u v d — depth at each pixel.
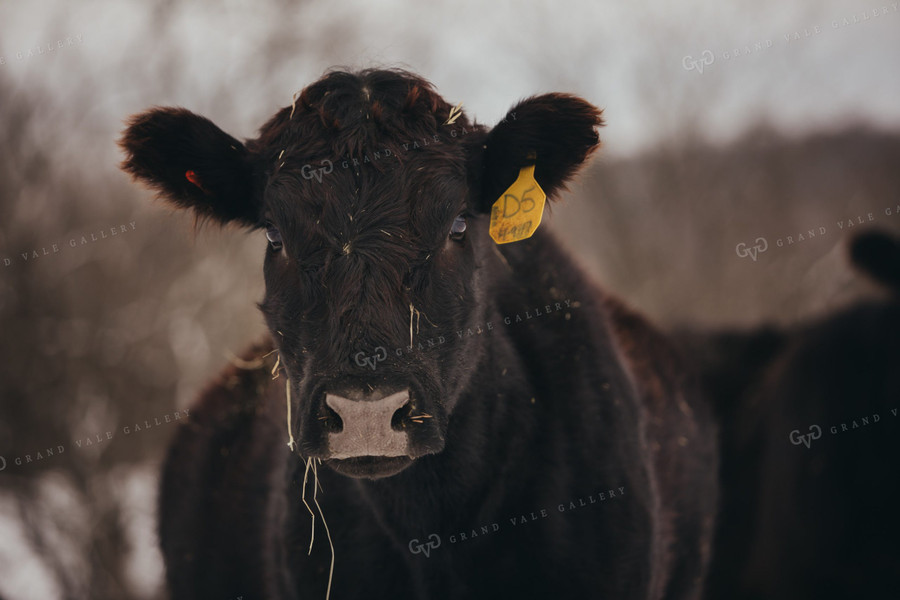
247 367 7.76
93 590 11.67
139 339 13.78
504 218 5.07
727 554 9.57
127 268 14.15
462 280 4.71
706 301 19.78
